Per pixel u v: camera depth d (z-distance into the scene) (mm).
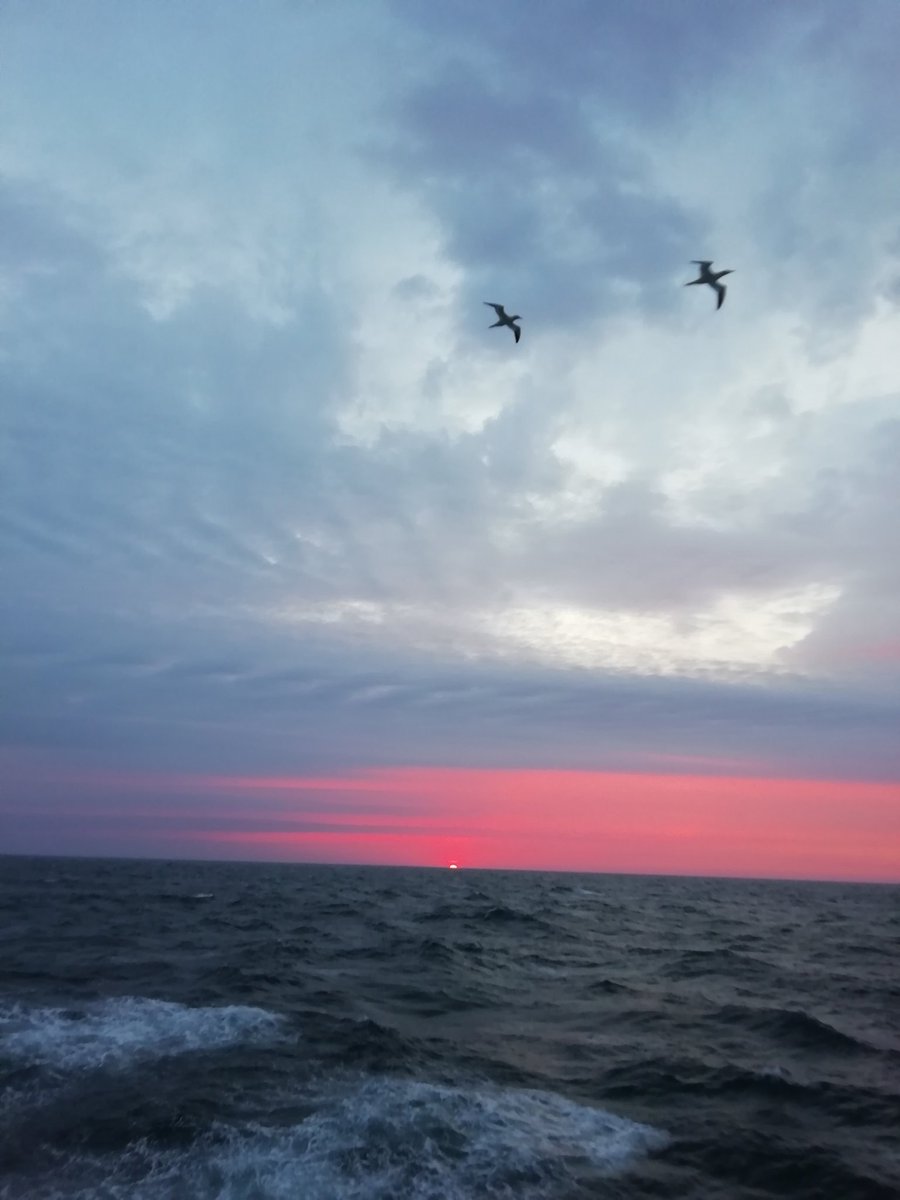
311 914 44438
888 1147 11195
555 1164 10258
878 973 27969
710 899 83125
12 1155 10141
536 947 32531
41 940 29547
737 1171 10328
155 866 155375
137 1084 12695
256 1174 9594
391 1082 13023
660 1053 15758
